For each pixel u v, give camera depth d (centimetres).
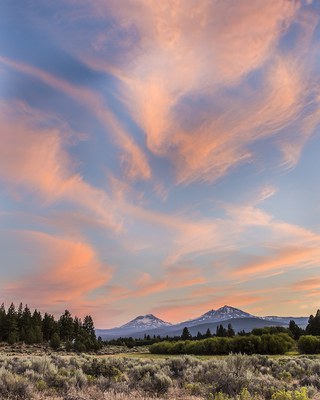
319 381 1557
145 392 1324
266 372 2048
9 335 9594
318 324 9588
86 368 1955
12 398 1101
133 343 12219
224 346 5928
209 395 1207
